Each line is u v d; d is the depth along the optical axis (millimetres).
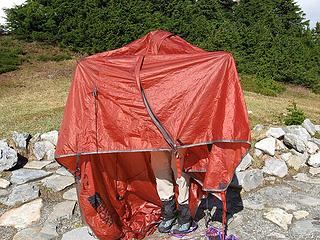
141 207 4797
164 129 3711
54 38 16453
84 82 3885
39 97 11469
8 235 4449
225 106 3754
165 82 3768
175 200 4375
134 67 3852
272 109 10695
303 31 20547
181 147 3695
